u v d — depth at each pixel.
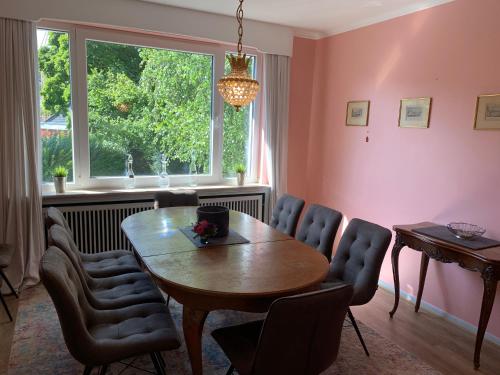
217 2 3.38
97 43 3.60
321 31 4.23
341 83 4.06
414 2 3.15
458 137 2.93
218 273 1.94
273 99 4.18
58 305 1.51
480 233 2.66
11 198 3.17
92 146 3.72
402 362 2.45
